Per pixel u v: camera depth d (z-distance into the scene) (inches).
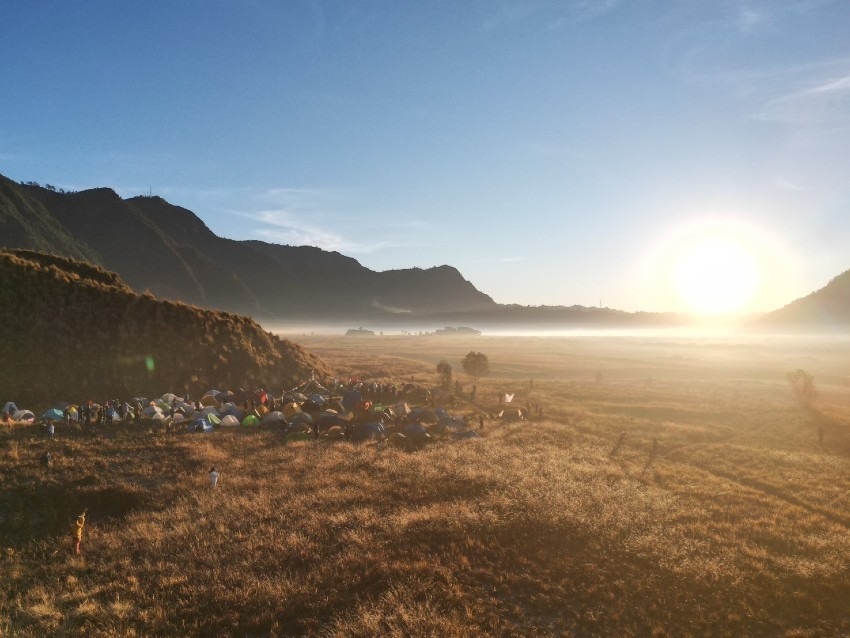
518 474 1341.0
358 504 1125.7
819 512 1125.1
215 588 794.8
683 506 1138.0
